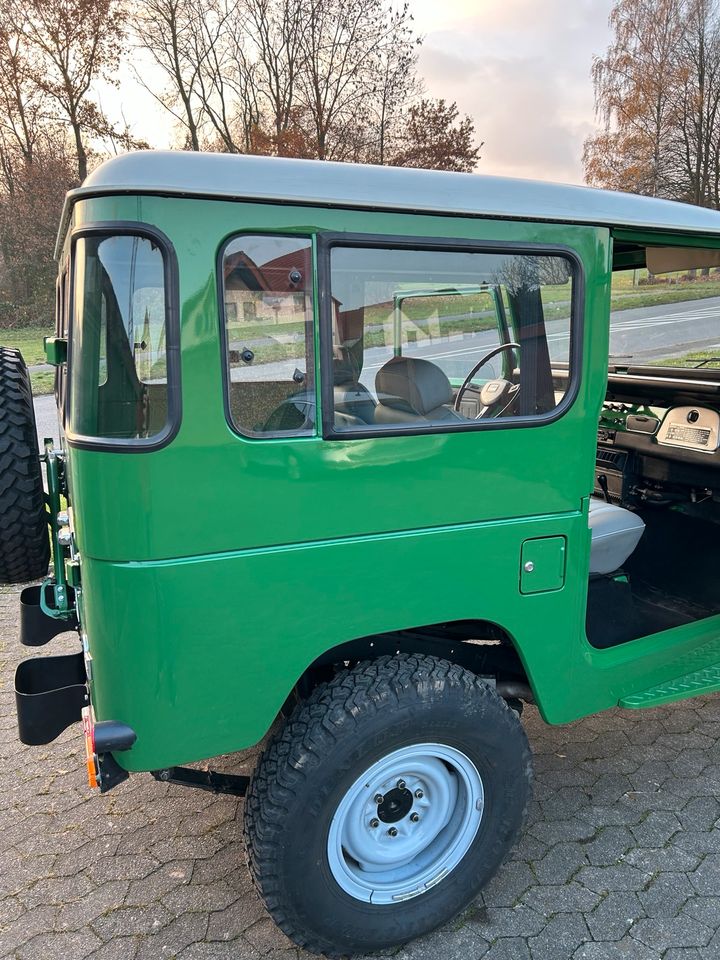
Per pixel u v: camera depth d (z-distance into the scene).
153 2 22.33
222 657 1.84
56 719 2.03
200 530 1.76
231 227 1.70
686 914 2.30
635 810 2.78
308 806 1.90
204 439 1.72
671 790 2.89
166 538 1.73
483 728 2.10
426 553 2.04
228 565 1.79
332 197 1.79
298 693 2.29
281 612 1.88
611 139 22.44
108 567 1.73
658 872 2.47
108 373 1.67
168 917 2.32
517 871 2.49
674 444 3.48
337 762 1.91
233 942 2.23
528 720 3.39
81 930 2.27
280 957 2.18
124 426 1.68
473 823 2.21
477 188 2.00
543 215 2.07
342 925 2.05
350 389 1.95
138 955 2.19
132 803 2.88
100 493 1.69
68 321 1.86
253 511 1.81
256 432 1.79
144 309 1.66
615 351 3.57
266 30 22.95
